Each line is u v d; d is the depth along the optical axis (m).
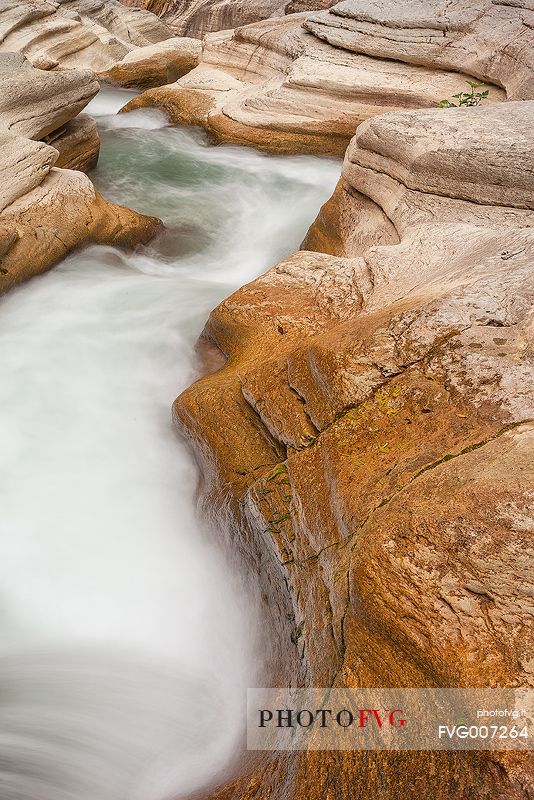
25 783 3.61
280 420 4.70
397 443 3.86
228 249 10.10
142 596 4.88
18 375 6.72
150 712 4.06
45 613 4.75
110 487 5.62
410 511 3.19
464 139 7.14
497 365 3.97
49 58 16.88
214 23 25.98
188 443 5.64
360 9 14.52
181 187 11.73
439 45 13.13
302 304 6.12
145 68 18.86
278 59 15.87
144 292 8.21
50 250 8.27
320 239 8.91
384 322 4.60
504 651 2.63
